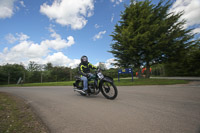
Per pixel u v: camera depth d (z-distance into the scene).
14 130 2.02
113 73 19.53
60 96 5.41
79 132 1.99
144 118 2.44
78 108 3.35
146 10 12.79
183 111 2.80
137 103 3.62
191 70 16.70
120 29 13.79
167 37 12.40
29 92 7.43
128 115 2.64
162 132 1.86
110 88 4.55
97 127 2.14
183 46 13.09
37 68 22.05
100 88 4.51
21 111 3.21
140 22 12.87
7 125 2.22
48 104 3.98
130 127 2.08
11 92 7.79
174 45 12.16
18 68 22.20
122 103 3.67
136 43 11.65
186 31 12.95
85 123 2.33
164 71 21.11
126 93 5.43
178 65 17.94
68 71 23.17
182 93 5.09
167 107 3.14
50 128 2.17
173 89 6.27
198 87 6.61
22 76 21.33
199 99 3.97
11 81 21.23
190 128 1.96
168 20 13.29
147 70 14.91
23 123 2.36
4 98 5.20
